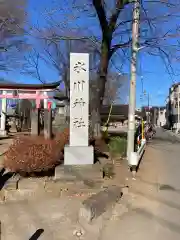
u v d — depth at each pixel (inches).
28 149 292.4
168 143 796.6
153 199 244.5
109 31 466.0
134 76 381.7
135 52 380.5
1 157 385.1
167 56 442.3
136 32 378.6
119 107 1560.0
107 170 304.7
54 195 259.0
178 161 432.5
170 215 208.8
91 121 481.7
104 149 410.3
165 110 2915.8
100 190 263.3
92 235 179.3
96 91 493.7
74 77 319.6
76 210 221.0
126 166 342.0
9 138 737.0
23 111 1085.1
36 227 192.2
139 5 376.8
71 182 270.7
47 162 284.4
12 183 264.8
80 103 316.8
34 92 739.4
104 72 488.1
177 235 176.7
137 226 190.7
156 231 182.7
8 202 243.0
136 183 291.1
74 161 305.7
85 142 314.3
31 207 229.6
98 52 526.9
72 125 314.7
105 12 455.2
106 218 205.0
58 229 188.7
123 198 248.2
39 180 278.4
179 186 284.0
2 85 719.7
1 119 840.9
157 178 315.3
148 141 869.2
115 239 173.2
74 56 320.8
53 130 625.3
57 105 1009.5
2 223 198.8
